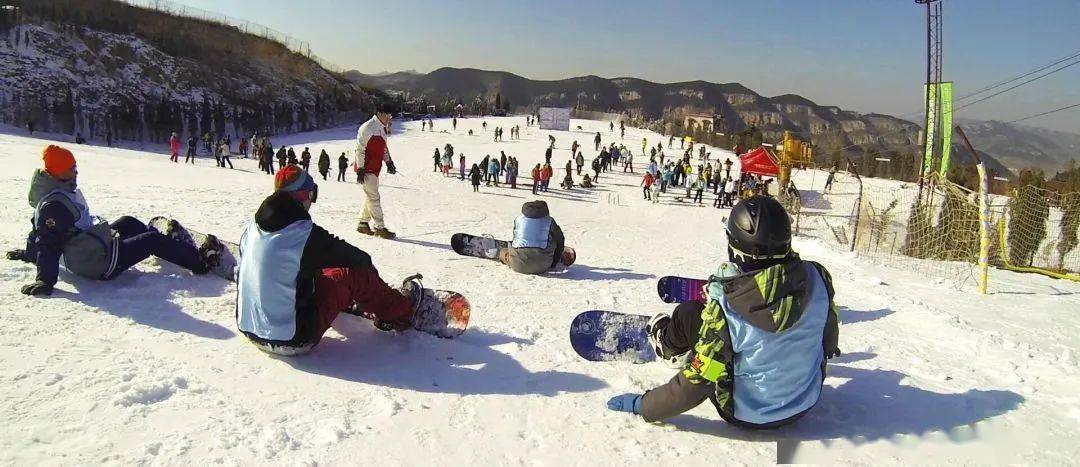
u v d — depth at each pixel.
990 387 3.58
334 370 3.51
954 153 28.02
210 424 2.73
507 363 3.82
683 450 2.78
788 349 2.73
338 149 48.50
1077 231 13.34
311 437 2.71
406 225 11.80
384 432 2.81
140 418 2.72
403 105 92.56
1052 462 2.68
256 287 3.39
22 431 2.48
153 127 61.38
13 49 58.25
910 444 2.84
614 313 3.96
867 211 15.30
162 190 12.41
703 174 31.53
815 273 2.81
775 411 2.83
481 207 19.41
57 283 4.32
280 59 90.25
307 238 3.38
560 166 40.31
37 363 3.09
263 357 3.56
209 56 78.88
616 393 3.42
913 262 11.46
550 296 6.13
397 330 4.18
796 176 36.66
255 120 70.75
